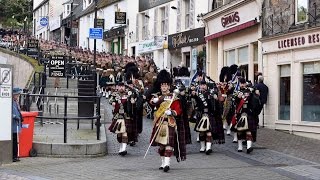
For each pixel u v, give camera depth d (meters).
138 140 14.70
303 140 15.83
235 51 22.62
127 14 36.81
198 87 13.21
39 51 30.36
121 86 12.70
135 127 13.14
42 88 18.81
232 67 16.48
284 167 11.12
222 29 23.28
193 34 26.47
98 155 12.07
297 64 17.23
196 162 11.62
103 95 26.64
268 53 18.97
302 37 16.81
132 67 14.05
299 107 17.12
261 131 17.97
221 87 16.06
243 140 13.72
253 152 13.28
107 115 19.52
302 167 11.13
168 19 29.91
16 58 31.44
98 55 29.19
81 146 11.87
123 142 12.34
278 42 18.27
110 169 10.38
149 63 21.41
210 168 10.80
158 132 10.48
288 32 17.42
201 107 12.98
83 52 32.03
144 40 33.38
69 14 54.41
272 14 18.72
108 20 40.94
